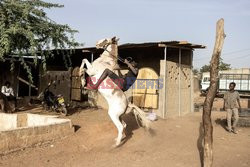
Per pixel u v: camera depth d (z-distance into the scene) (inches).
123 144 301.1
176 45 460.4
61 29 441.1
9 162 246.5
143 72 485.7
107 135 333.4
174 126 380.8
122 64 550.9
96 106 545.3
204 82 1180.5
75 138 324.2
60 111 481.7
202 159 254.7
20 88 631.2
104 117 443.5
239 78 1013.2
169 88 451.8
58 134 320.8
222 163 247.1
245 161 251.9
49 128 309.7
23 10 386.3
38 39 431.5
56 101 488.4
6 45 356.5
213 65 211.6
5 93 487.2
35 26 410.6
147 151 279.0
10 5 384.8
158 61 554.6
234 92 360.2
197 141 307.9
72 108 539.8
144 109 478.0
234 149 286.2
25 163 246.8
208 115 213.0
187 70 510.9
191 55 508.7
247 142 314.0
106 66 303.3
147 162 251.4
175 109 469.1
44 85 629.9
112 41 317.1
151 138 318.0
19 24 388.8
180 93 486.3
